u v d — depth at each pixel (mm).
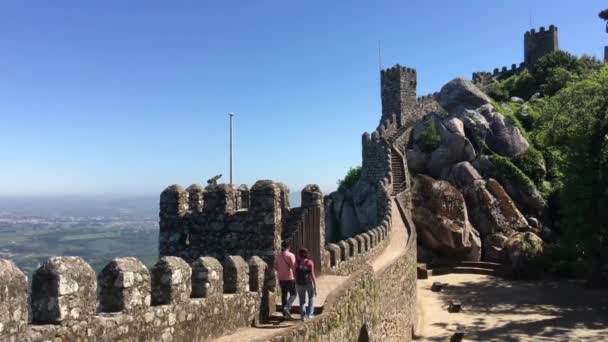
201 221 17125
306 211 17281
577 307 30453
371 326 15797
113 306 8008
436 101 56812
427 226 42688
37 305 6781
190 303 9625
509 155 48531
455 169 47125
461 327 27172
